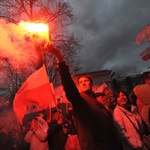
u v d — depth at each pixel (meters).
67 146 4.45
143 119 4.16
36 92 4.38
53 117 5.32
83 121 2.34
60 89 5.95
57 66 2.28
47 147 5.61
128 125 3.88
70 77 2.27
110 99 4.67
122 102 4.20
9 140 8.74
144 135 4.09
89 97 2.56
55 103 4.52
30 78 4.45
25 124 8.99
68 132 4.83
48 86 4.39
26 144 8.49
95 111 2.41
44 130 5.48
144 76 4.97
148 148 4.03
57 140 5.15
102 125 2.39
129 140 3.70
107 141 2.38
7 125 9.91
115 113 3.91
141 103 4.70
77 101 2.29
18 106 4.39
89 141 2.32
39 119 5.64
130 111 4.21
